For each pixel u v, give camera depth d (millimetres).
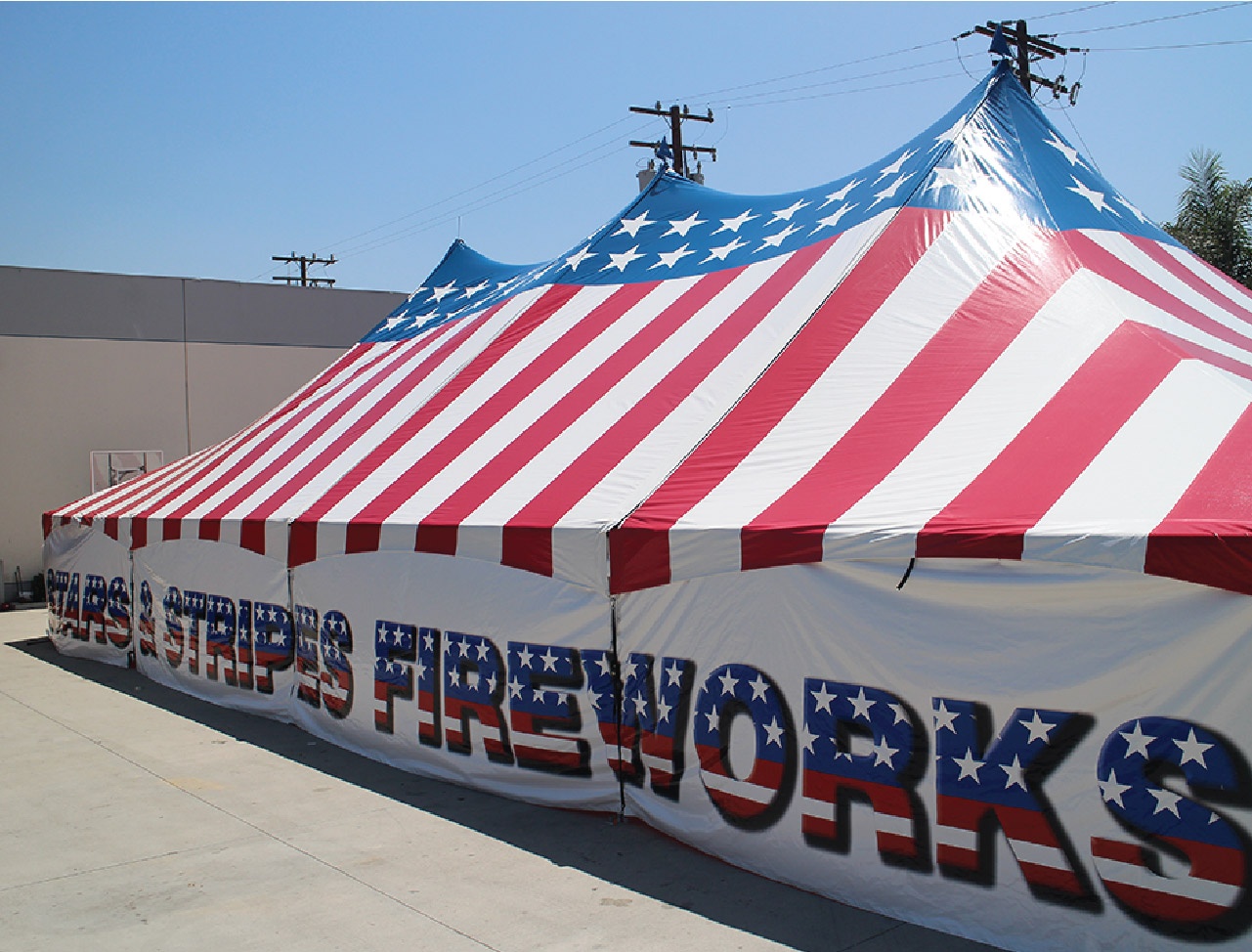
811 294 6367
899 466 4602
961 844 4004
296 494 8219
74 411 19453
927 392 5055
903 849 4176
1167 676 3541
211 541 8977
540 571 5684
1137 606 3619
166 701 9414
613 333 7613
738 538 4668
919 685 4141
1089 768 3697
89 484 19547
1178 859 3488
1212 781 3432
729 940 4059
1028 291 5453
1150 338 4648
